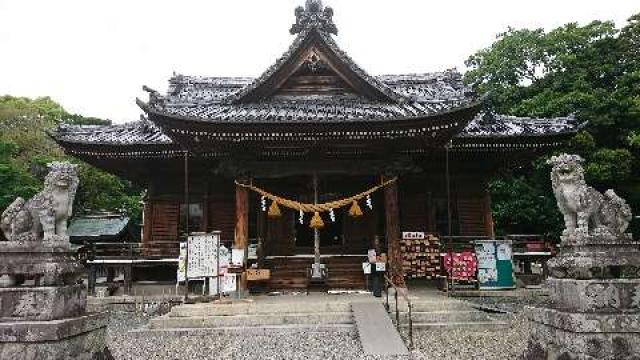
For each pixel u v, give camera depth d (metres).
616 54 34.84
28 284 7.97
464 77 42.31
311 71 20.50
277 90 20.42
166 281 22.02
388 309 14.50
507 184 34.50
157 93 16.94
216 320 14.24
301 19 20.30
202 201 23.47
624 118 30.95
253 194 22.61
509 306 18.86
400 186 23.17
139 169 23.20
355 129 17.31
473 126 22.00
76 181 8.73
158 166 23.16
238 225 18.41
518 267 24.39
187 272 16.69
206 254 16.89
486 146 21.14
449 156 22.58
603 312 7.40
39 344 7.21
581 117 31.14
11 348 7.21
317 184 20.48
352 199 18.59
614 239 7.84
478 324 13.77
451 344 11.87
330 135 17.59
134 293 21.59
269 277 19.44
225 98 19.75
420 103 19.25
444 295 18.52
